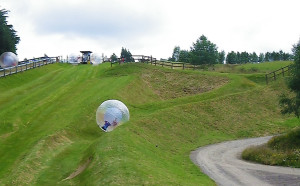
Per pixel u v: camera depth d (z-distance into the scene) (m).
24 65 61.62
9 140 30.02
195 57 117.25
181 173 24.27
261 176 23.98
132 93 52.00
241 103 54.00
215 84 62.09
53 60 80.56
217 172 25.28
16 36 84.50
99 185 19.34
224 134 43.94
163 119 41.56
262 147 32.84
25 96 44.88
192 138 39.81
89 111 40.31
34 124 34.72
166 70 68.25
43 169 24.27
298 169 26.36
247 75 68.88
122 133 30.73
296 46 39.81
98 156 24.59
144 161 24.41
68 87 51.72
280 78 64.56
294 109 39.03
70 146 30.64
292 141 34.50
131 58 77.00
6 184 20.86
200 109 49.03
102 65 78.25
